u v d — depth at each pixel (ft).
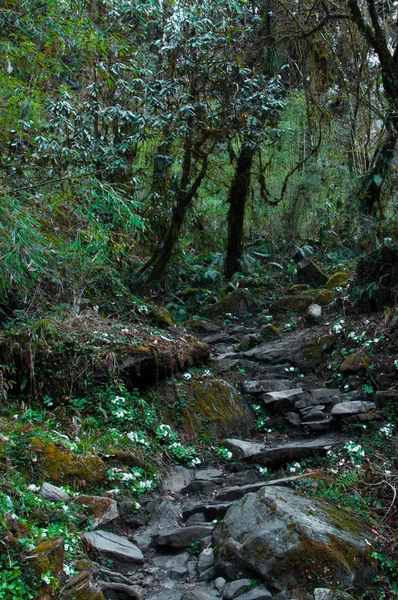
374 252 20.30
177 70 22.53
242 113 22.30
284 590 9.60
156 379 16.49
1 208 9.71
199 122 22.41
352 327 18.85
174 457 14.73
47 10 14.39
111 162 21.67
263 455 14.17
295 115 31.45
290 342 20.13
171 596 9.73
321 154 31.71
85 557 10.11
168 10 23.20
